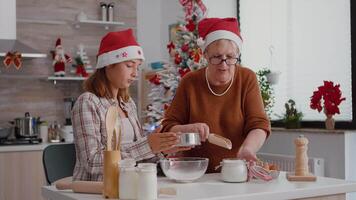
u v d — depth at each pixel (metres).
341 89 3.88
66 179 1.93
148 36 5.39
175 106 2.26
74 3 5.03
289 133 4.05
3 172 4.14
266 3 4.67
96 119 1.90
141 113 5.18
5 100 4.76
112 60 2.05
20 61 4.35
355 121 3.73
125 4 5.27
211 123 2.18
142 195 1.47
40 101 4.89
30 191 4.24
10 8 4.36
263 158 4.11
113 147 1.60
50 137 4.68
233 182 1.81
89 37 5.10
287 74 4.42
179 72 4.10
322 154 3.76
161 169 1.97
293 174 1.91
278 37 4.53
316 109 3.83
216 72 2.12
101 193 1.61
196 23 4.06
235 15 5.05
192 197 1.51
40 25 4.88
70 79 4.84
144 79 5.12
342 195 1.78
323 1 4.04
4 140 4.37
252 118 2.14
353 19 3.73
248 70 2.24
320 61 4.08
